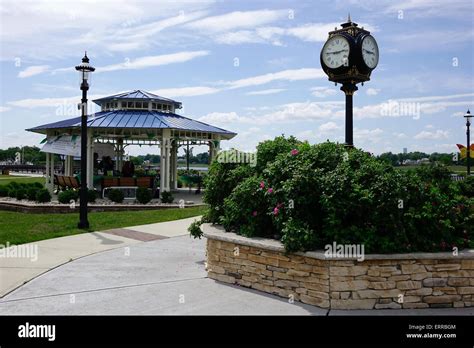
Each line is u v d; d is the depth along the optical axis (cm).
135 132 1902
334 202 566
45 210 1555
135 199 1848
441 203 590
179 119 2162
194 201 1905
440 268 541
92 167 1866
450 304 541
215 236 668
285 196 608
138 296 594
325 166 632
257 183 671
